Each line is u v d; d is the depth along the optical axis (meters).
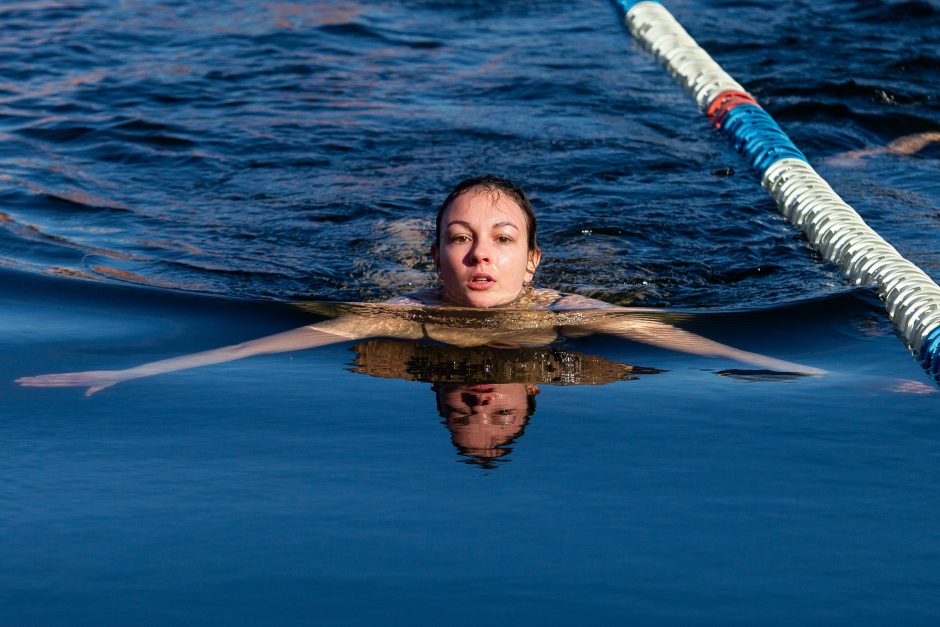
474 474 3.52
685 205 7.26
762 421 3.98
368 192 7.41
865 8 12.29
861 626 2.72
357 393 4.27
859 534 3.15
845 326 5.21
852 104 9.48
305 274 6.01
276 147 8.34
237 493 3.40
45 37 11.48
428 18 12.69
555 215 6.98
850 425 3.94
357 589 2.87
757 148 8.18
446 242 5.30
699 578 2.92
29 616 2.77
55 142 8.45
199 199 7.29
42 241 6.38
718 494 3.38
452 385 4.37
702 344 4.95
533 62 10.92
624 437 3.82
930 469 3.57
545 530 3.16
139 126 8.79
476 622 2.72
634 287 5.84
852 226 6.43
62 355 4.76
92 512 3.29
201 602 2.82
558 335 5.02
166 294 5.61
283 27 12.02
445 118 9.12
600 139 8.63
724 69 10.52
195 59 10.82
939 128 9.01
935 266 6.01
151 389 4.32
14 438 3.84
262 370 4.55
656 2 12.45
